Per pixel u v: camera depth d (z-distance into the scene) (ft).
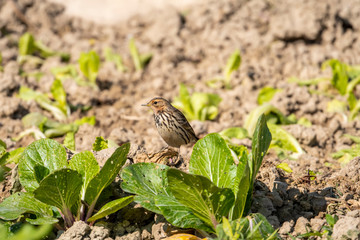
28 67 57.11
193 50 60.18
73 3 71.46
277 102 45.44
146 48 61.46
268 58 56.80
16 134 41.68
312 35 59.06
